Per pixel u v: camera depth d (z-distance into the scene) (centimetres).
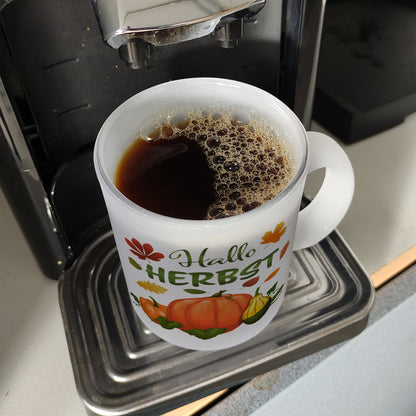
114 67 24
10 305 28
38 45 21
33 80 22
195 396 23
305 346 24
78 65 23
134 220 17
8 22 20
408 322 29
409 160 34
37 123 23
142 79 25
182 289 20
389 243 30
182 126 23
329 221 25
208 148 22
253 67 27
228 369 23
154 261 19
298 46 25
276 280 21
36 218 25
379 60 34
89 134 26
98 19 19
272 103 21
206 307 21
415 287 28
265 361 23
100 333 24
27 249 30
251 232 18
